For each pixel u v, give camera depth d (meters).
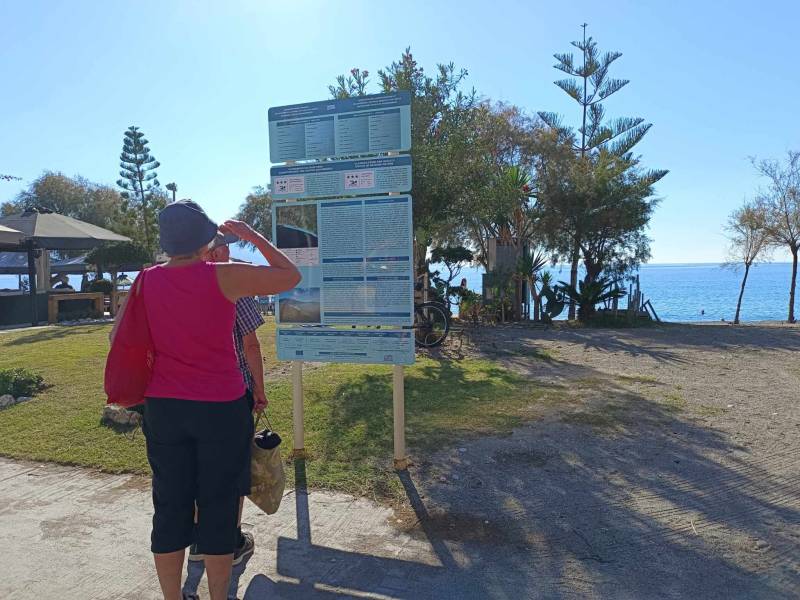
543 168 20.34
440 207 11.83
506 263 17.83
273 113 4.77
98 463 4.79
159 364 2.54
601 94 23.47
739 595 2.88
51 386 7.12
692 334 12.38
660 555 3.27
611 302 17.19
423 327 10.25
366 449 4.97
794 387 7.02
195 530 2.59
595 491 4.11
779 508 3.81
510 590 2.97
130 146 25.11
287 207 4.73
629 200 17.66
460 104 12.39
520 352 9.77
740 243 26.56
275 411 6.07
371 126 4.54
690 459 4.66
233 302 2.56
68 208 39.06
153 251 24.67
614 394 6.67
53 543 3.54
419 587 3.01
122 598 2.97
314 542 3.50
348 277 4.60
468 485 4.25
